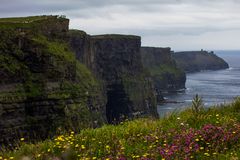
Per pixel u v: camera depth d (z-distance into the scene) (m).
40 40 137.88
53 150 12.62
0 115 113.31
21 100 121.06
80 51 199.25
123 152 11.87
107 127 14.73
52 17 161.88
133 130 14.09
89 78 173.38
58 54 139.50
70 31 194.62
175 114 15.64
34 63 131.12
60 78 136.38
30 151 12.76
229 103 16.72
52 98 129.38
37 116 125.31
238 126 12.97
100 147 12.59
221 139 12.13
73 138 13.26
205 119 14.49
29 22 147.50
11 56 126.56
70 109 136.00
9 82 121.75
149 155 11.43
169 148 11.74
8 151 13.20
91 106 168.62
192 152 11.42
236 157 10.57
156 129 13.82
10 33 128.50
